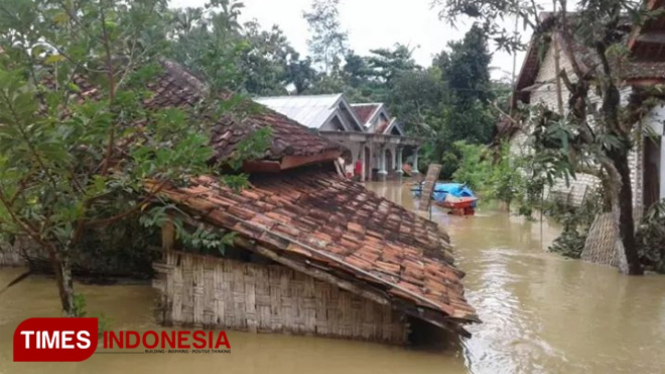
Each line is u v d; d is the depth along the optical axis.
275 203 6.32
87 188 4.49
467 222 15.29
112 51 4.72
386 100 43.22
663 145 11.70
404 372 4.82
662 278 8.75
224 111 5.19
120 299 6.70
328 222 6.51
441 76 37.91
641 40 9.77
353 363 4.93
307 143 8.23
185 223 5.26
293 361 4.94
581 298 7.58
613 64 10.06
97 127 4.02
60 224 4.59
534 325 6.36
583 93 8.68
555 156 7.74
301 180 8.33
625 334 6.07
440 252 7.36
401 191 25.14
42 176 4.33
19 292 6.88
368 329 5.33
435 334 5.79
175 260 5.59
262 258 5.57
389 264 5.59
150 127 4.79
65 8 4.44
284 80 45.53
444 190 18.42
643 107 8.94
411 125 38.34
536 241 12.32
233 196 5.85
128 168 4.64
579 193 15.02
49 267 7.50
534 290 8.01
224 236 4.91
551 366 5.13
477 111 33.19
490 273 9.13
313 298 5.40
